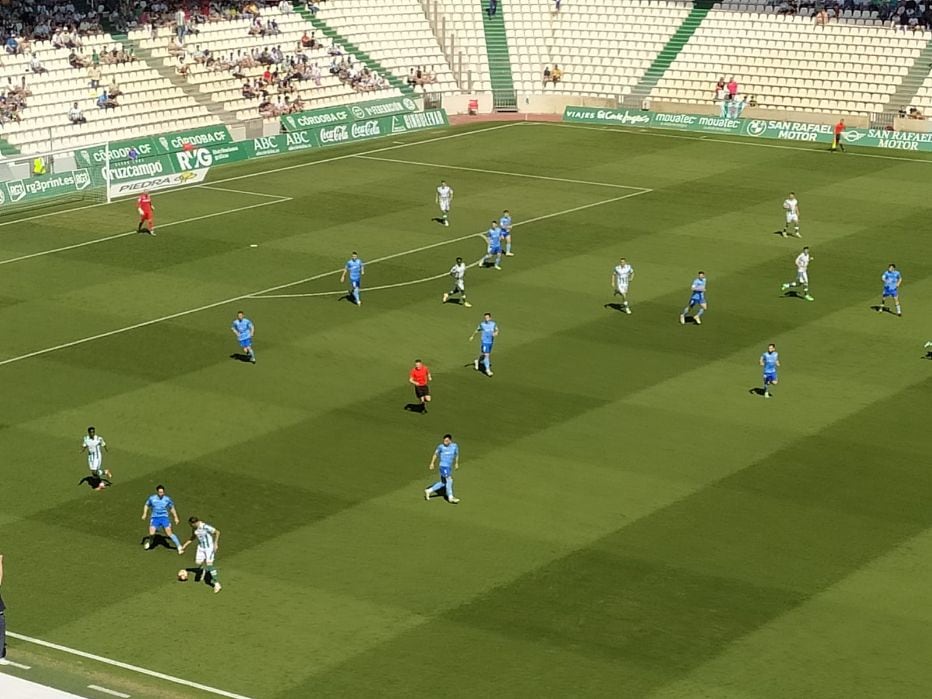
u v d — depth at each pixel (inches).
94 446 1854.1
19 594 1611.7
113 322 2504.9
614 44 4566.9
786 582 1641.2
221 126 3722.9
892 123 4052.7
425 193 3425.2
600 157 3814.0
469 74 4468.5
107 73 3917.3
